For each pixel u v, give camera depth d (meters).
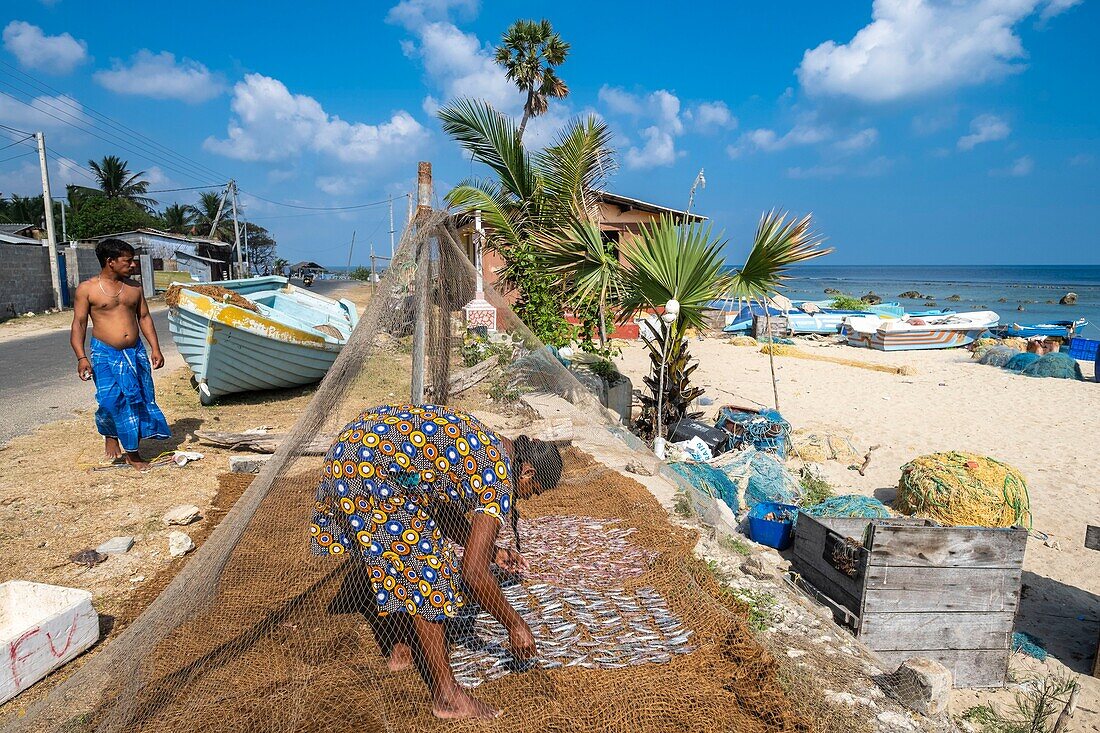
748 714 2.87
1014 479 6.11
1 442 6.67
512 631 2.86
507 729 2.62
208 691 2.70
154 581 3.85
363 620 3.16
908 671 3.30
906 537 4.12
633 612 3.55
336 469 2.65
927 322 24.36
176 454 6.07
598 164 9.65
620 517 4.80
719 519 4.99
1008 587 4.24
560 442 5.44
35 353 13.05
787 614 3.97
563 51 23.09
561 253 8.80
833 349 21.70
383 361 4.71
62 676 3.06
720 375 14.95
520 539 4.29
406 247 4.53
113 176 55.44
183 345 8.30
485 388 5.71
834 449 8.81
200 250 40.28
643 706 2.77
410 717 2.65
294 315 13.32
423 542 2.68
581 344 9.93
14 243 23.91
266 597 3.30
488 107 9.41
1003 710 4.01
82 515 4.83
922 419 10.96
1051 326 23.91
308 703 2.66
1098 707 4.07
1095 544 4.77
